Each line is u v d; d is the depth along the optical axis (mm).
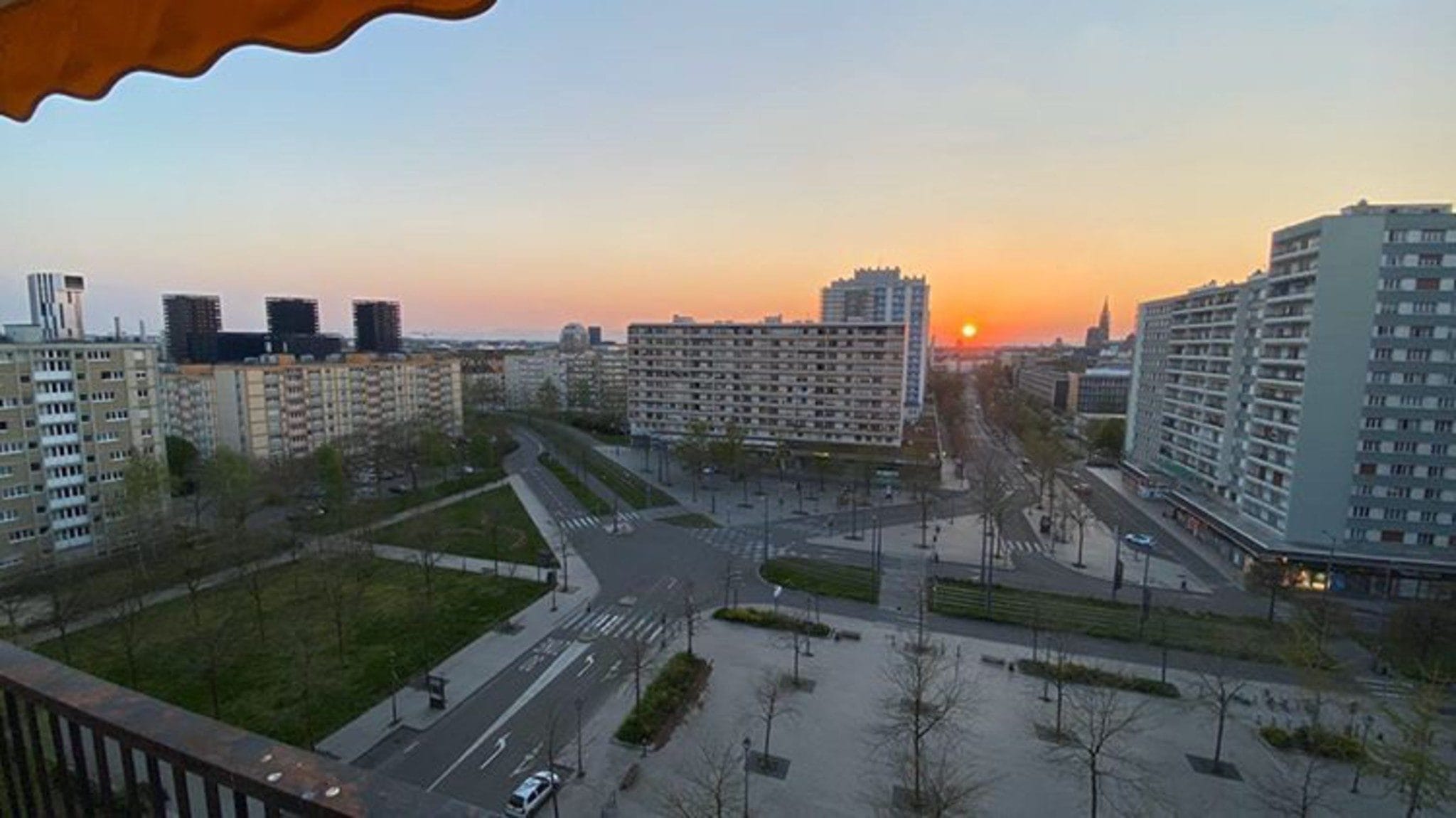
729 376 97250
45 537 48469
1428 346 47344
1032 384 187750
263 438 81938
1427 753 25109
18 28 3502
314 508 65562
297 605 42406
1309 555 48344
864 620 42281
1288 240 52781
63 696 3896
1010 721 30953
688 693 32531
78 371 50188
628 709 31125
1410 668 36125
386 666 34625
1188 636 40094
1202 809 25750
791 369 94125
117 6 3193
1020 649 38219
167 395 78000
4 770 4379
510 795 25406
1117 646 38844
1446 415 47344
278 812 3002
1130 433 88438
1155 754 28906
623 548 56281
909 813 24859
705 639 39000
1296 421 50250
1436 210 49750
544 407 144375
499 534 59250
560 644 37688
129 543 49719
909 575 50688
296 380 86188
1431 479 47875
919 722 27547
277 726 29219
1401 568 46969
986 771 27453
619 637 38719
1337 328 48656
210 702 30953
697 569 51188
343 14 2750
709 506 71812
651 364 101438
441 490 75875
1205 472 68625
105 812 3875
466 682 33375
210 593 44125
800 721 30672
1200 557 56219
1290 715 31906
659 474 86688
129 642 32906
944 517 68062
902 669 34938
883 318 144375
